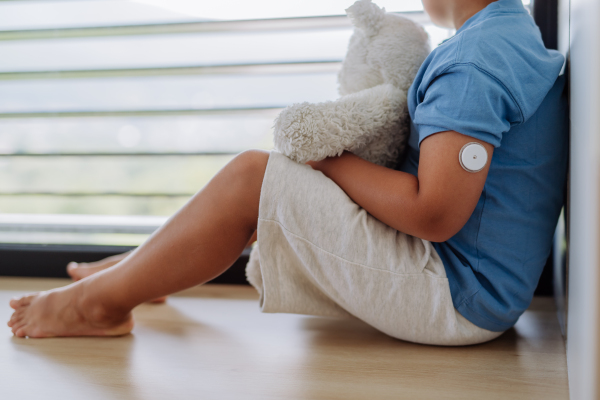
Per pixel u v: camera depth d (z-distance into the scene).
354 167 0.75
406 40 0.81
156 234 0.78
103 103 1.43
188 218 0.75
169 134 1.42
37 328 0.85
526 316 1.00
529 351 0.79
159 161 1.44
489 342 0.83
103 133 1.45
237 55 1.34
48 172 1.49
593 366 0.48
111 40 1.40
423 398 0.63
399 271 0.73
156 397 0.63
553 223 0.78
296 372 0.71
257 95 1.35
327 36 1.29
